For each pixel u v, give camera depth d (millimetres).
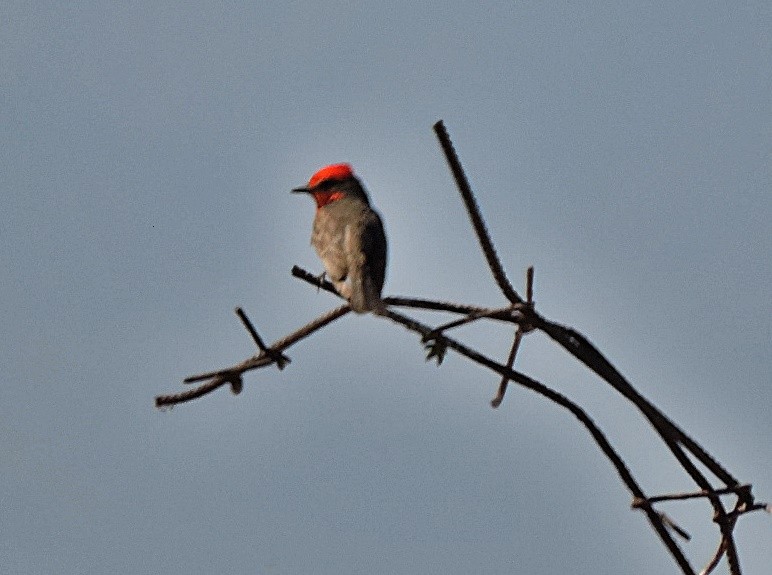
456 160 7023
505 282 7488
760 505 7871
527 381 7820
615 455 7914
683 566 8023
